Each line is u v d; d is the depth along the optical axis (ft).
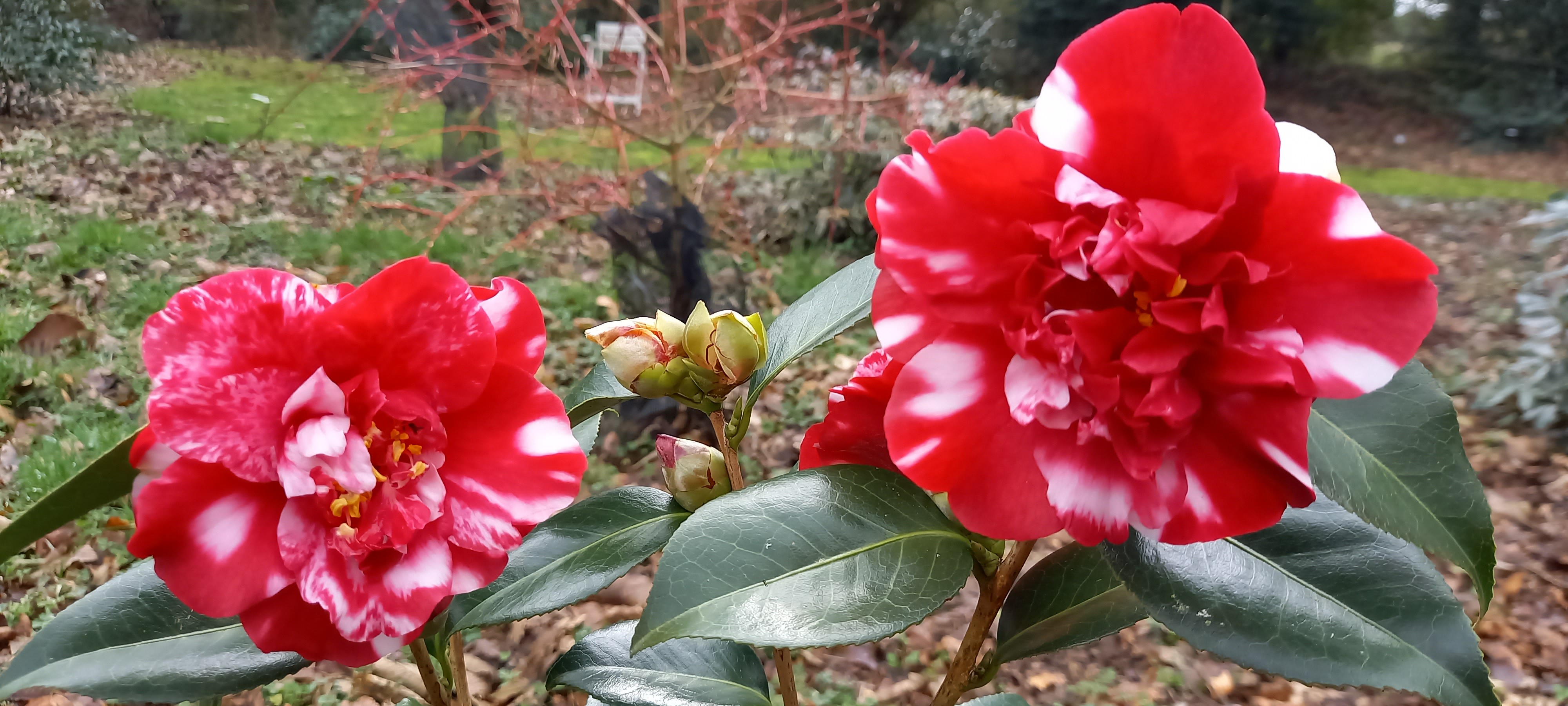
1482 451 3.98
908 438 0.58
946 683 0.85
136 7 10.75
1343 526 0.74
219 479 0.60
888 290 0.61
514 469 0.66
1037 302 0.55
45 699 2.41
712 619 0.67
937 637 3.01
